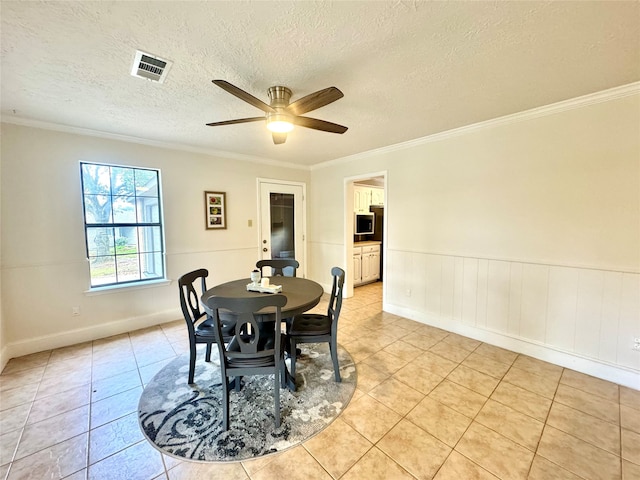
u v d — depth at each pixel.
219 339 1.79
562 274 2.54
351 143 3.71
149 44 1.60
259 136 3.35
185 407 2.05
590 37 1.54
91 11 1.33
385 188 4.02
